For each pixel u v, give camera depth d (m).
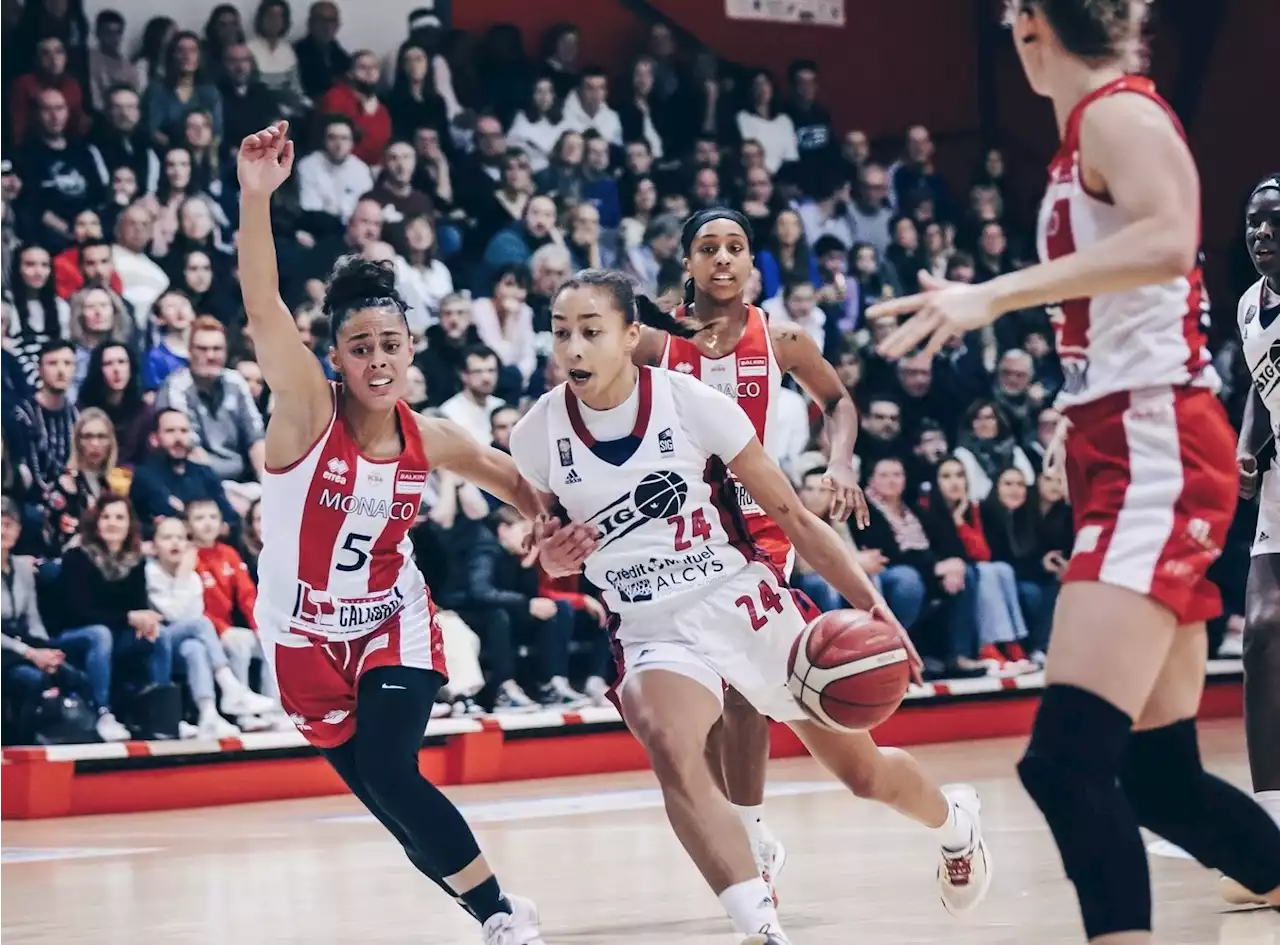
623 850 8.37
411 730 5.02
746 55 18.70
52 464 11.59
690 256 6.50
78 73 14.05
